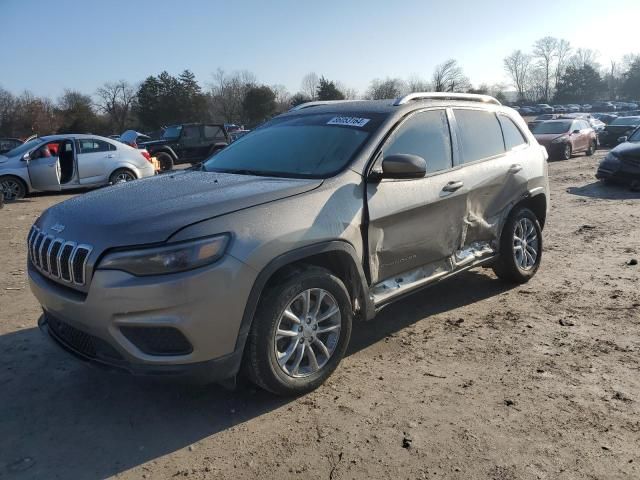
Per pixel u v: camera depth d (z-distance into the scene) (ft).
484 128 16.62
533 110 274.57
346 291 11.74
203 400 11.37
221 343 9.87
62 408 11.18
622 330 14.42
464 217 15.11
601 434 9.80
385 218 12.53
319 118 14.74
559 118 72.95
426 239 13.87
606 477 8.66
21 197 41.50
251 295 10.06
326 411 10.83
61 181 42.83
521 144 18.12
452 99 15.90
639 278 18.86
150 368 9.64
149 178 13.71
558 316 15.58
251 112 243.81
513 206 17.08
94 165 43.65
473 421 10.33
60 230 10.61
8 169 40.55
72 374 12.57
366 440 9.84
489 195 16.06
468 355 13.19
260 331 10.37
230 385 10.49
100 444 9.94
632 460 9.05
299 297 10.94
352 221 11.73
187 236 9.52
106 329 9.61
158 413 10.94
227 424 10.50
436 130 14.69
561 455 9.24
